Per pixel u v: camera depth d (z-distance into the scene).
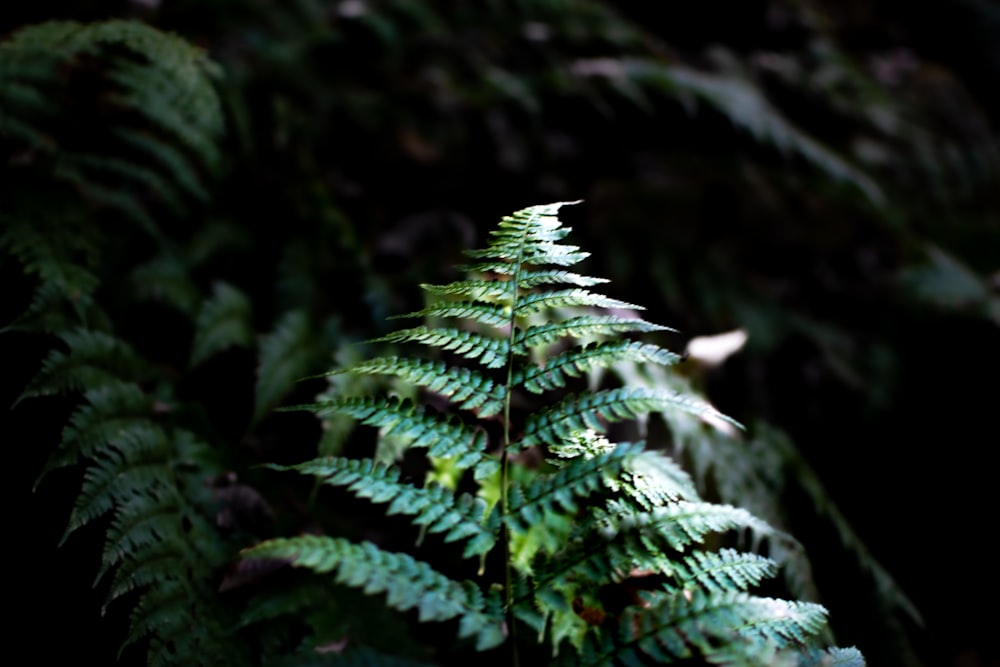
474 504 1.08
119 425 1.64
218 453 1.88
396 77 3.51
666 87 3.68
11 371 1.78
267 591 1.49
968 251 4.46
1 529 1.59
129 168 2.24
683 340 3.00
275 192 2.77
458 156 3.27
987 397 3.08
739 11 5.15
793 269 3.44
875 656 1.87
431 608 0.94
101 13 3.03
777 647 1.09
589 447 1.24
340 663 0.97
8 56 2.07
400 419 1.15
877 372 3.17
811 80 4.88
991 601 2.72
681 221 3.33
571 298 1.24
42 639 1.50
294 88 3.26
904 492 3.00
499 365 1.20
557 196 3.26
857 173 3.84
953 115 5.35
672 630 0.95
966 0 6.44
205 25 3.35
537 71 3.79
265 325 2.47
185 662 1.37
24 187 2.05
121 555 1.41
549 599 1.02
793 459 2.15
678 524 1.07
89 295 1.96
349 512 1.89
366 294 2.51
